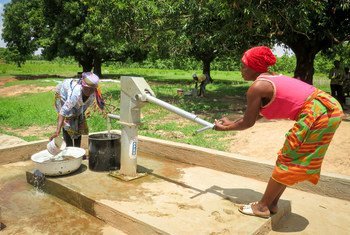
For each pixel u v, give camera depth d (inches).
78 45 985.5
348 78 546.6
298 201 148.8
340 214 136.6
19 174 182.2
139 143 217.3
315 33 487.5
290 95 111.2
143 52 1134.4
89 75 166.4
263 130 327.3
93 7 509.0
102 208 132.2
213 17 424.8
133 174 162.6
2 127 360.8
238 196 143.9
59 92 180.2
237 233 112.6
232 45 453.1
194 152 189.5
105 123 348.8
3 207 143.3
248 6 343.9
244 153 264.1
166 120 402.6
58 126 167.3
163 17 459.2
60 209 142.6
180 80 1155.9
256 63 117.5
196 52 842.8
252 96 114.1
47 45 1035.9
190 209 129.5
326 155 247.6
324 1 436.5
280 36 489.4
